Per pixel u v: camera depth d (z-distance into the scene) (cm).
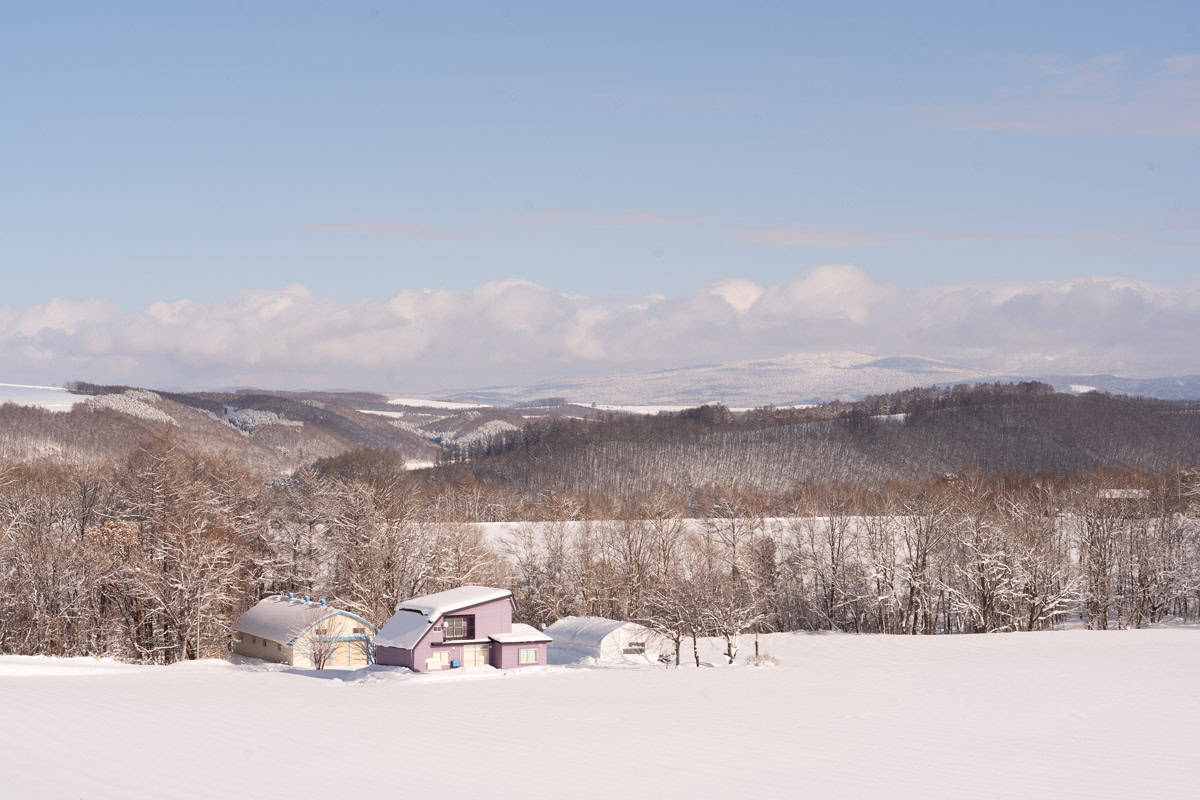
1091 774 4197
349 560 11719
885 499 15438
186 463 14162
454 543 12231
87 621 10919
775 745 4825
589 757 4478
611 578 12962
